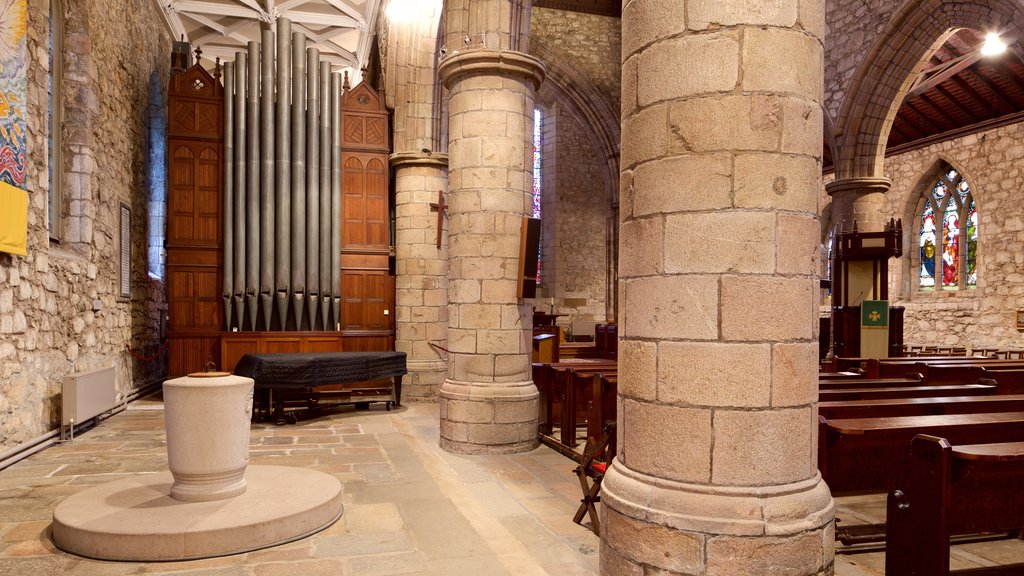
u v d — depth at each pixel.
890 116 12.50
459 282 6.84
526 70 6.79
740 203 3.00
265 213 10.66
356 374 8.60
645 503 3.08
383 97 11.43
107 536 3.67
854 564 3.91
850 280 11.69
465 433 6.59
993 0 9.72
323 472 5.65
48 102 7.46
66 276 7.37
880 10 12.06
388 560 3.72
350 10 13.84
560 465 6.15
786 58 3.06
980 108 15.16
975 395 5.61
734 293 2.98
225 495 4.38
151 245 12.32
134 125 10.62
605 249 20.53
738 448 2.97
